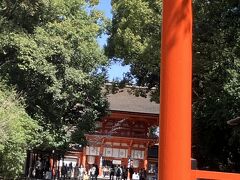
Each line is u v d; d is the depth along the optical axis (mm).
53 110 24156
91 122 28609
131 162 47625
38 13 23641
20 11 22781
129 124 48750
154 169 46781
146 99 51094
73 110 28391
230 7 18281
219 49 17672
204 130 19828
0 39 21719
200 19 18844
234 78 16141
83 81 24672
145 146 47938
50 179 32875
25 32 22844
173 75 3379
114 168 43812
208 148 20234
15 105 19734
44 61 22203
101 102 29141
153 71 23844
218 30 18391
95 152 47750
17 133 17641
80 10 26766
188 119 3328
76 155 47312
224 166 20375
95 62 26281
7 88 21453
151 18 23969
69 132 28172
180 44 3430
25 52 21812
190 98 3385
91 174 41688
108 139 48000
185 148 3271
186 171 3254
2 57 22828
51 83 22938
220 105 17031
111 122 48094
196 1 18953
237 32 17500
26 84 22922
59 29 23797
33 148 24016
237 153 19453
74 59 25016
